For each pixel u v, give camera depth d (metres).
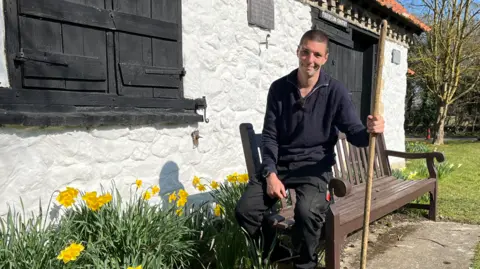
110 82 3.15
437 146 14.37
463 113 22.98
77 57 2.88
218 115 4.27
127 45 3.26
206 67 4.07
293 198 3.48
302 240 2.61
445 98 15.41
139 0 3.32
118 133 3.25
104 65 3.10
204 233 3.18
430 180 4.59
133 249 2.55
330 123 2.73
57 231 2.50
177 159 3.81
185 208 3.30
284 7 5.17
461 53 15.02
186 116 3.74
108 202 2.77
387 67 8.03
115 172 3.26
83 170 3.02
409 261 3.38
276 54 5.09
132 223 2.65
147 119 3.35
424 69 16.06
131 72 3.26
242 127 3.24
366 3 6.57
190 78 3.88
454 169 8.41
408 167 8.83
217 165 4.29
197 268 3.03
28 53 2.58
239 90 4.54
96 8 2.99
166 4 3.56
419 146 11.25
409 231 4.20
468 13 14.10
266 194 2.70
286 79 2.82
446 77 15.16
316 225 2.57
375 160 4.88
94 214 2.64
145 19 3.36
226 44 4.31
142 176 3.48
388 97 8.18
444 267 3.25
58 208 2.85
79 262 2.38
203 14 4.00
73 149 2.94
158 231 2.75
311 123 2.73
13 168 2.59
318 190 2.68
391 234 4.10
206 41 4.05
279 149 2.88
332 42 6.36
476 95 21.14
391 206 3.63
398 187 4.29
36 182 2.72
